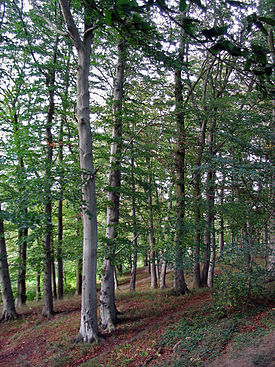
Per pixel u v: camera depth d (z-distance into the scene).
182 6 1.39
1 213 4.02
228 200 9.59
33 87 11.02
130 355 7.03
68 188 7.83
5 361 8.68
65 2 7.18
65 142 11.39
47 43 11.30
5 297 13.05
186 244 10.70
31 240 11.63
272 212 8.02
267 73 1.57
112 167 10.02
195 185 12.22
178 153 12.45
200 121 12.33
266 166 7.28
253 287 7.85
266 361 4.64
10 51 10.57
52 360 7.75
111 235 10.23
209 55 12.26
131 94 13.04
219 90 13.96
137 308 11.27
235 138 8.41
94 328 8.55
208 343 6.31
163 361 6.23
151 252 17.39
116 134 10.66
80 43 8.09
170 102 10.96
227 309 8.07
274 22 1.39
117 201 10.54
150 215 15.76
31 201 6.36
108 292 9.87
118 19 1.74
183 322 8.20
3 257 12.94
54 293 17.19
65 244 12.90
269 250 7.62
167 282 20.78
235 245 7.73
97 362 7.08
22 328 11.65
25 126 10.13
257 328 6.38
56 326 10.86
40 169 7.29
